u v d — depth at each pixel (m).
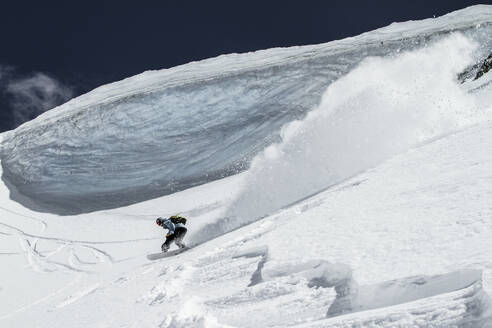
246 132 113.56
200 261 14.26
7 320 22.20
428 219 8.50
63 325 14.23
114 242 47.81
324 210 13.22
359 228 9.89
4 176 105.56
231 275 11.20
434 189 10.62
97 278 30.03
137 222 55.53
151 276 16.25
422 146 18.14
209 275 12.21
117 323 11.63
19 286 37.22
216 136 118.06
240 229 18.92
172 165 97.69
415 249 7.21
